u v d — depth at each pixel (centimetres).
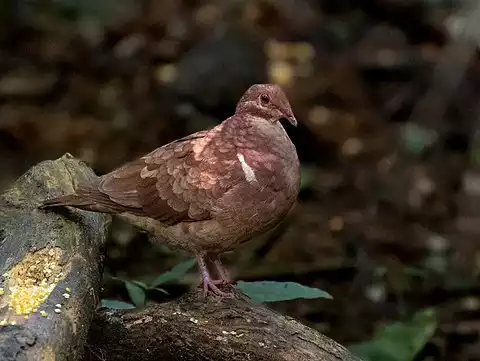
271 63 1553
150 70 1620
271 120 684
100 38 1733
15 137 1438
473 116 1581
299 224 1259
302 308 1034
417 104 1627
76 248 661
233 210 659
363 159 1483
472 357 982
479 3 1675
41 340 538
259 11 1673
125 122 1489
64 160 785
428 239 1222
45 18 1786
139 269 1050
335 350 640
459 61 1650
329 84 1600
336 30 1719
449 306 1070
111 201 681
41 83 1627
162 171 675
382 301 1069
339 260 1141
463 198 1352
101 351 675
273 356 632
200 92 1491
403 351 833
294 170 680
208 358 650
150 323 662
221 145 670
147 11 1781
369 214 1312
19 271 622
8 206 717
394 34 1731
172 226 681
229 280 690
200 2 1747
